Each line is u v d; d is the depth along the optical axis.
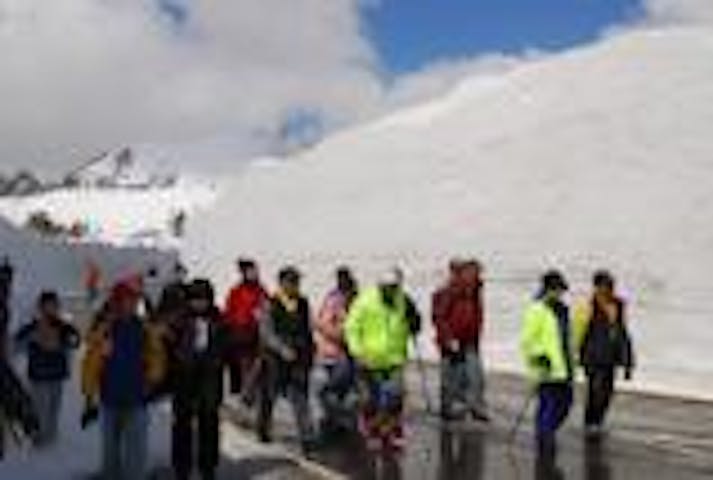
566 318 16.12
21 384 14.09
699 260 31.47
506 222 39.16
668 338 27.83
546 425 15.96
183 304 12.98
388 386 15.94
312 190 55.56
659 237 33.44
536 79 50.09
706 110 40.28
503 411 19.95
